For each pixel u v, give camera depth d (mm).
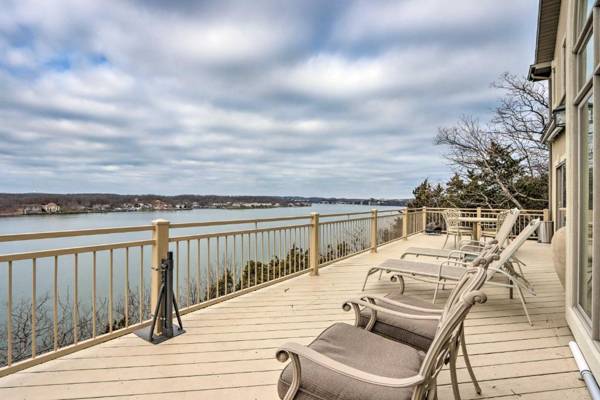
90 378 2248
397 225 9438
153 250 3061
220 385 2178
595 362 2168
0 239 2059
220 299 3867
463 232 8289
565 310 3393
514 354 2639
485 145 16547
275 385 2182
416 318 1920
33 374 2287
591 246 2648
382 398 1328
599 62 2352
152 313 3064
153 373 2320
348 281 4926
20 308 4535
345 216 6496
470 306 1296
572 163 3025
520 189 15500
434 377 1434
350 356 1659
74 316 2594
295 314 3527
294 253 5164
